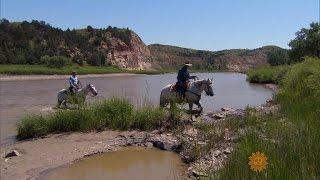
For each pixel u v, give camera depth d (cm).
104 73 11206
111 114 1716
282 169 587
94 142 1468
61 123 1667
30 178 1090
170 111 1719
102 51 14175
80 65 12362
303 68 2717
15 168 1186
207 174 852
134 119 1677
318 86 1645
